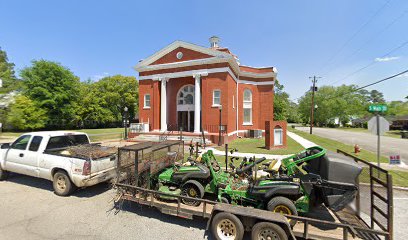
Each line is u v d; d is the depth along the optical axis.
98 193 6.18
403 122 46.84
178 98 22.59
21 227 4.19
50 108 35.19
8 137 22.06
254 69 24.41
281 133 14.65
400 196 6.14
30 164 6.47
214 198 5.21
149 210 5.04
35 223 4.36
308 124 71.88
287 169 4.54
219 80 18.41
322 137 25.92
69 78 37.91
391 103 76.31
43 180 7.29
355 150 13.56
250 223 3.63
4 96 13.30
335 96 59.88
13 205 5.27
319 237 3.42
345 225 3.27
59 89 35.75
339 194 3.65
